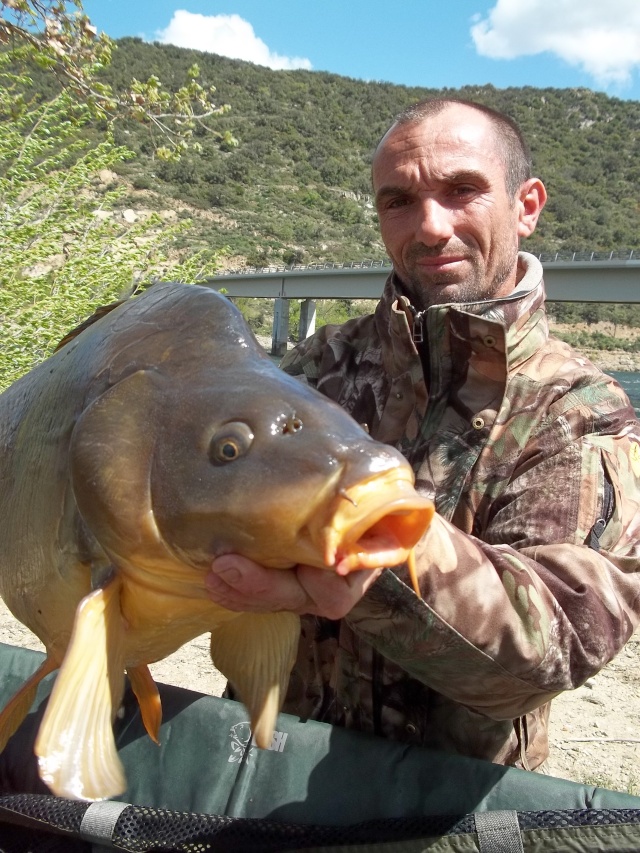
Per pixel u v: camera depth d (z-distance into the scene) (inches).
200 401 49.3
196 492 46.9
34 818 75.5
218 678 153.4
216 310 55.2
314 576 45.4
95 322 67.6
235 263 2262.6
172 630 54.1
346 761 74.9
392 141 85.5
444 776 71.4
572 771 129.4
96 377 57.1
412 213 84.7
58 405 61.5
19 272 263.7
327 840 68.9
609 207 4389.8
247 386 49.0
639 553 66.7
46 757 44.9
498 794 69.4
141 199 1370.6
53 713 46.4
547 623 58.2
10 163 272.1
